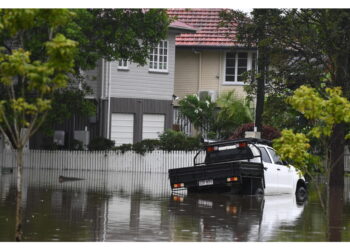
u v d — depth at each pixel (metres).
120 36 45.16
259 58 40.47
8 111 41.97
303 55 39.25
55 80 16.44
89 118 58.22
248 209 27.69
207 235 20.11
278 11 39.19
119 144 58.75
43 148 54.94
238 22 40.81
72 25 41.50
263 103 45.50
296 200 32.72
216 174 33.16
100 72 58.59
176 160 51.84
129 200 30.64
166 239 19.12
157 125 60.34
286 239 19.66
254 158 34.22
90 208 26.80
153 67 60.12
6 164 50.97
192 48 64.62
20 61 16.12
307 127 44.91
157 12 46.31
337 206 30.33
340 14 36.69
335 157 39.88
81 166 53.66
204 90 64.31
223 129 59.00
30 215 24.00
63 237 19.08
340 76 38.00
